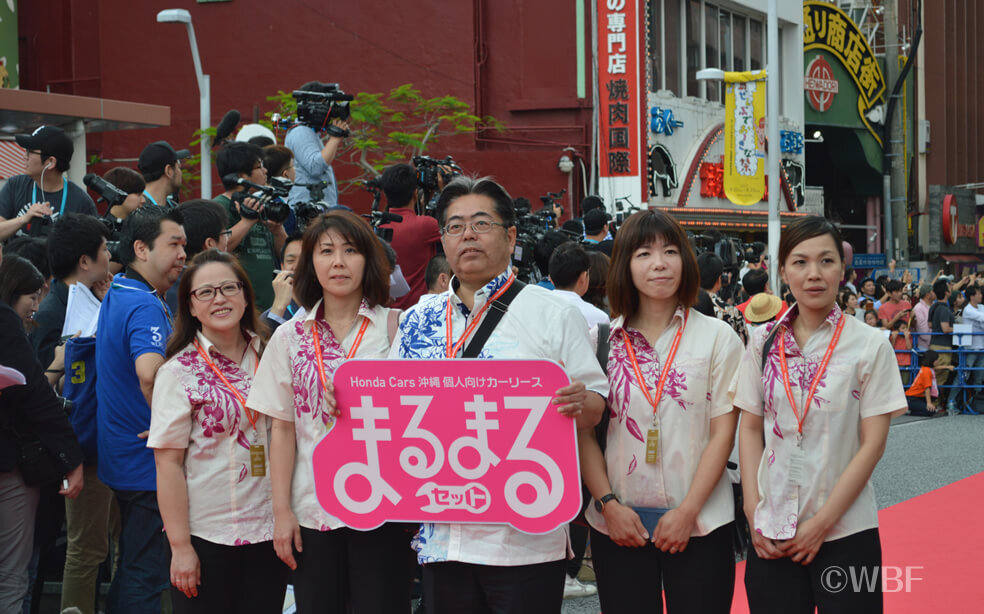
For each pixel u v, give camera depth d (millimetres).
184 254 4676
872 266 28188
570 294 5578
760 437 3766
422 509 3457
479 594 3463
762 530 3639
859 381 3613
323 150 7109
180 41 21766
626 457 3779
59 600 5785
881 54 32906
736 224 23141
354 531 3678
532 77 20859
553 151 20578
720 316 6484
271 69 21484
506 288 3520
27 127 13977
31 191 6777
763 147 19281
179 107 21734
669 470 3736
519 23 20859
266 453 4004
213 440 3939
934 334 14258
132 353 4340
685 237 3836
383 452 3484
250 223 5488
